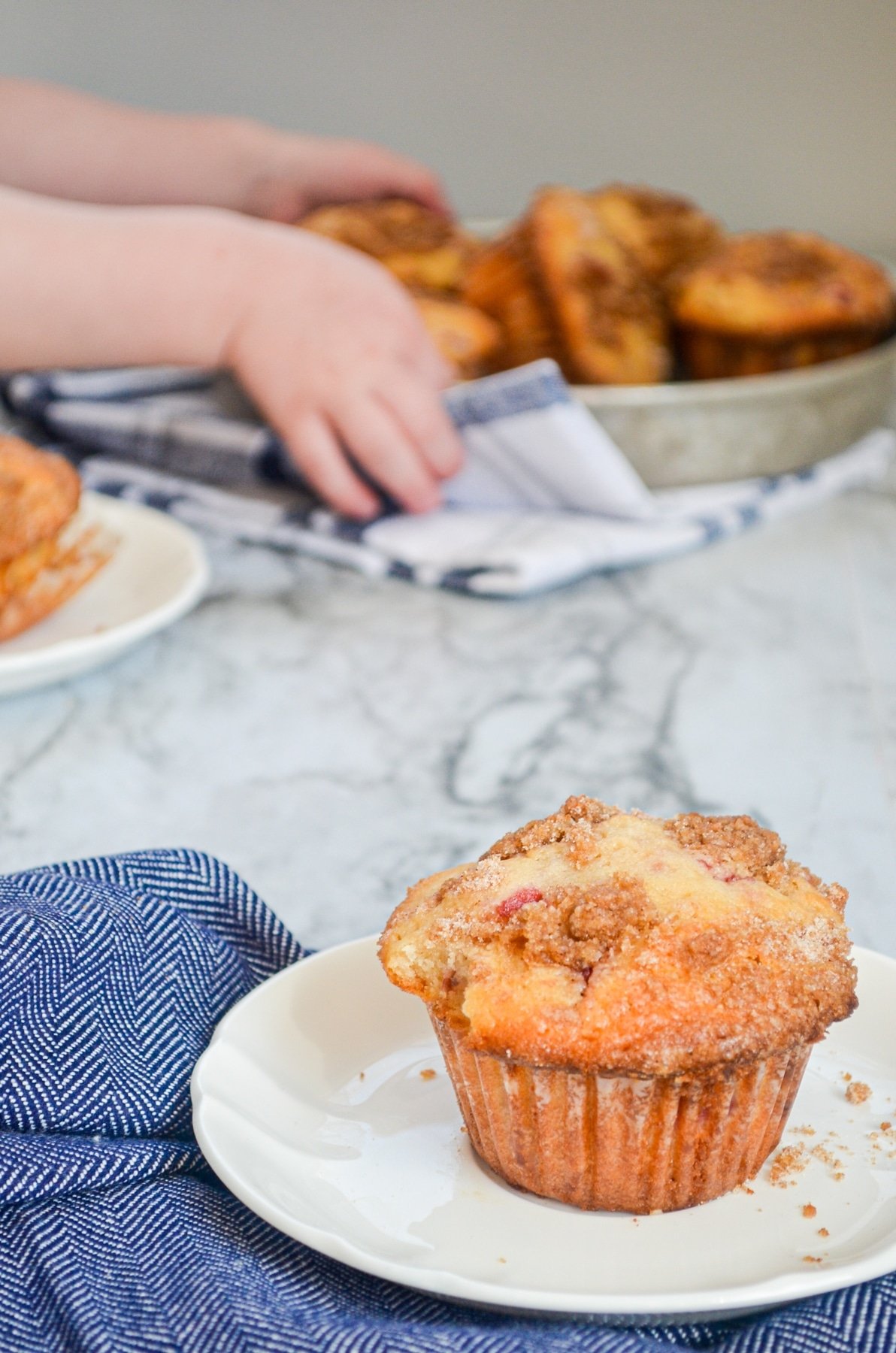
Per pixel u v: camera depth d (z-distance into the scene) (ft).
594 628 2.75
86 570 2.64
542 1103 1.56
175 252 3.25
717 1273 1.52
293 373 3.13
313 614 2.83
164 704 2.43
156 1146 1.62
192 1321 1.49
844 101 6.20
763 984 1.57
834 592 2.91
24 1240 1.55
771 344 3.49
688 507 3.22
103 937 1.73
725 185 6.46
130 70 6.45
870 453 3.60
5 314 3.25
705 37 6.20
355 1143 1.62
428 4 6.25
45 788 2.22
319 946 1.92
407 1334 1.47
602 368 3.38
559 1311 1.48
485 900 1.63
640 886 1.62
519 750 2.30
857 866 2.04
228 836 2.12
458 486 3.25
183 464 3.49
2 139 4.25
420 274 3.78
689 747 2.30
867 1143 1.62
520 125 6.47
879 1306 1.50
